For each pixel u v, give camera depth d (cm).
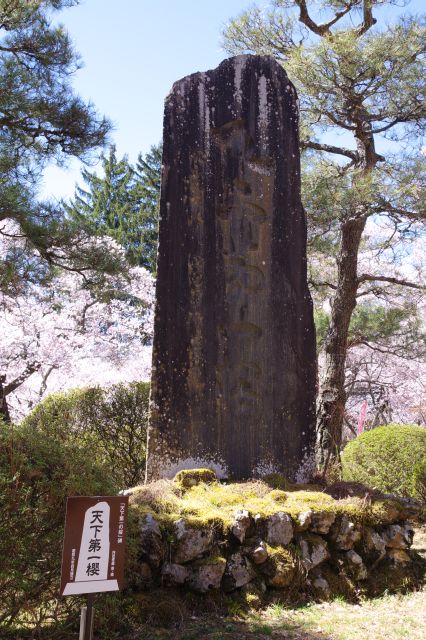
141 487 500
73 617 377
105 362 1630
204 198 595
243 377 584
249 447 576
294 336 612
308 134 1071
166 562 428
